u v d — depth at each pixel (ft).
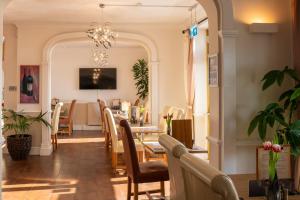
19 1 20.04
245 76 13.00
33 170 21.58
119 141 20.83
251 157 12.96
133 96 43.68
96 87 43.16
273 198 6.65
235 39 12.65
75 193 16.74
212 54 13.28
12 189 17.47
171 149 6.51
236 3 12.98
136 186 13.38
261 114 11.80
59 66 42.86
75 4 20.74
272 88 13.16
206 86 25.08
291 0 13.15
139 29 27.45
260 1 13.14
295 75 12.26
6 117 25.71
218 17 12.69
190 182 5.40
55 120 28.73
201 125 25.22
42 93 26.73
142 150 20.02
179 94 27.81
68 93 43.06
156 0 19.95
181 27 27.50
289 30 13.30
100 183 18.51
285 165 7.35
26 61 26.68
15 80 27.25
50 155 26.35
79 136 36.83
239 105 12.96
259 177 7.23
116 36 26.14
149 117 27.68
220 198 4.32
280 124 12.20
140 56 43.62
